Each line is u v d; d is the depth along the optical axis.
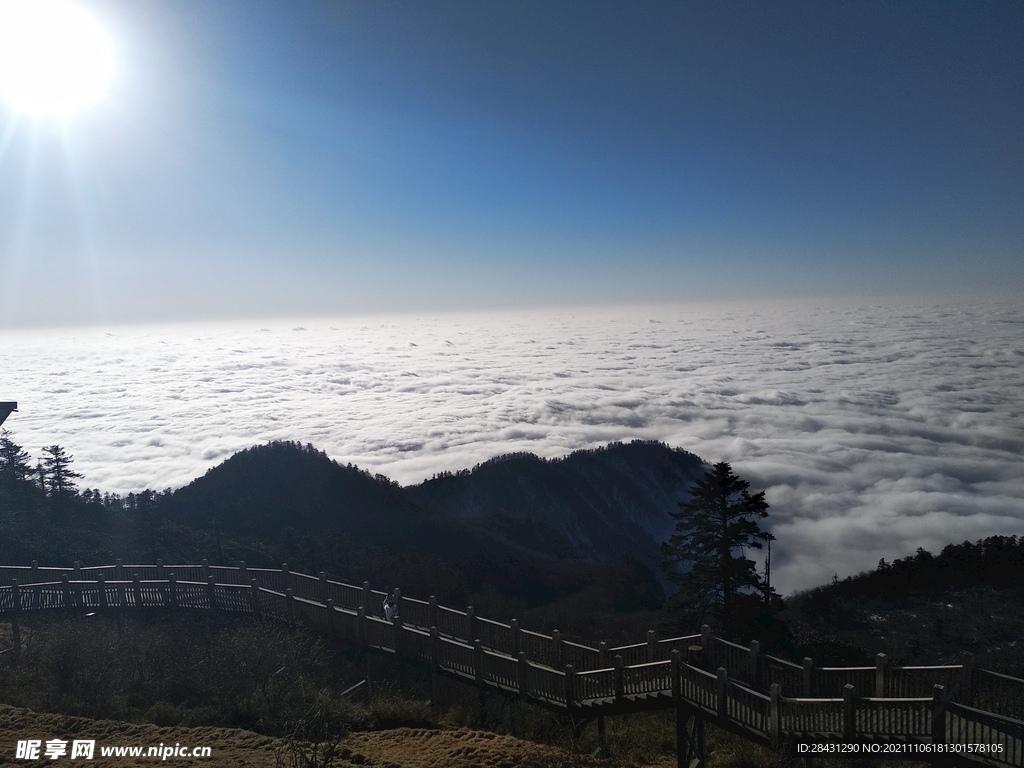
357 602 17.30
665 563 25.70
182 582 18.36
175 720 12.02
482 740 11.87
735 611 23.17
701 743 12.54
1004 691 10.89
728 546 24.06
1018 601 36.25
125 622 17.58
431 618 16.61
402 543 60.00
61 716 11.71
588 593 50.56
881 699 11.04
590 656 14.47
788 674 12.60
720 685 11.91
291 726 11.35
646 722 14.59
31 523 35.91
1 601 18.14
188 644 15.59
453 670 14.76
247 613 17.84
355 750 11.13
